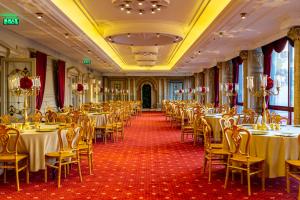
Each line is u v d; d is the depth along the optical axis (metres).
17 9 7.02
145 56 19.44
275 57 11.82
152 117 20.80
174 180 5.77
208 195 4.94
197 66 21.42
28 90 6.99
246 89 12.62
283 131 5.99
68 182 5.68
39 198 4.84
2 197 4.89
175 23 10.57
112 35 10.74
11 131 5.92
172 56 20.09
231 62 16.86
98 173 6.30
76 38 10.44
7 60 9.30
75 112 9.36
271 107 12.06
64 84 15.10
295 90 8.57
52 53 13.59
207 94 21.55
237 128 5.26
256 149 5.44
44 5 6.77
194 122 9.61
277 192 5.08
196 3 8.50
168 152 8.47
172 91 29.34
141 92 29.61
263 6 7.15
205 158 6.24
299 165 4.84
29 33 10.12
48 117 9.19
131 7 7.65
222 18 7.91
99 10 9.13
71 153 5.67
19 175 6.18
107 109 13.70
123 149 8.95
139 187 5.36
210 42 11.39
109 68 23.61
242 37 10.74
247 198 4.80
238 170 5.66
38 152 5.67
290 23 8.02
